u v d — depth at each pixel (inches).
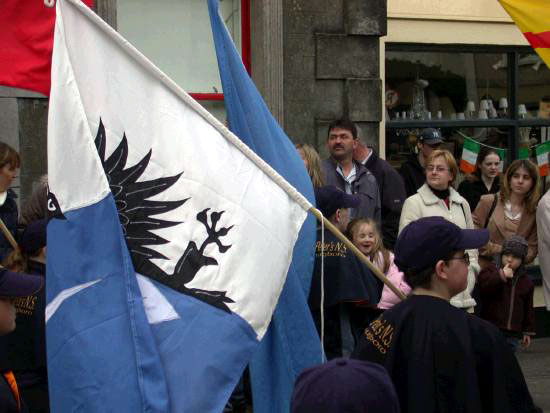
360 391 83.4
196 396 131.2
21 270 171.0
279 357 157.8
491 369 123.6
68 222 131.0
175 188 137.4
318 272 200.5
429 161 252.4
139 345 128.3
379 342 129.0
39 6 195.5
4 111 282.0
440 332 124.7
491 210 284.8
